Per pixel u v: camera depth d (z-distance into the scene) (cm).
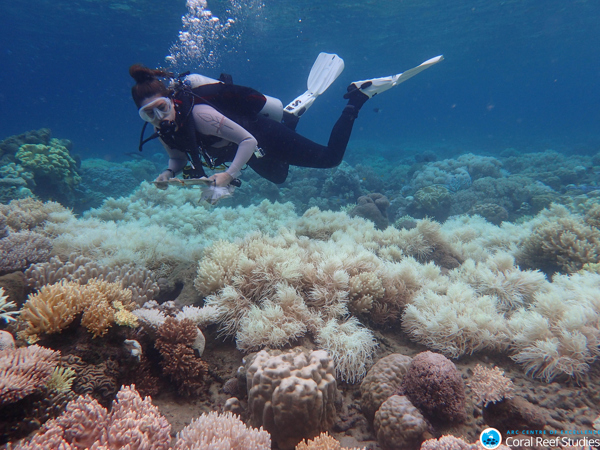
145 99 254
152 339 248
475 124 9588
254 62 5138
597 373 239
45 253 350
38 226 491
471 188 1294
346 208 1116
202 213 671
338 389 239
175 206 736
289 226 531
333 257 317
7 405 162
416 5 2894
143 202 725
